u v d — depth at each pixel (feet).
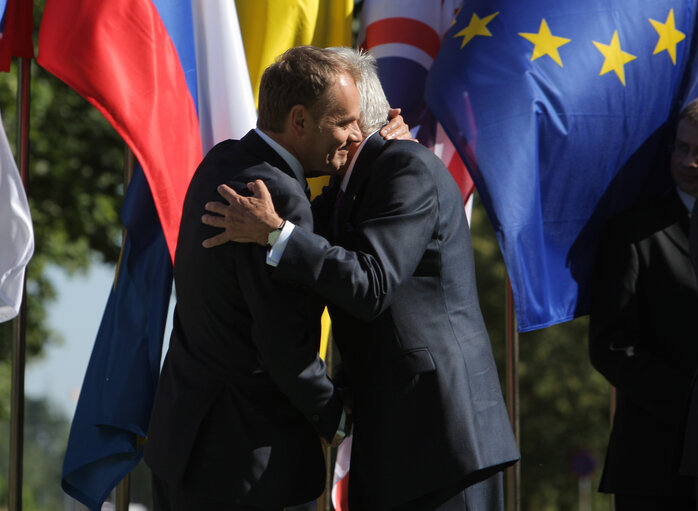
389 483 17.93
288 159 17.98
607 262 23.86
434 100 23.54
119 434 23.35
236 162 17.80
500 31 23.88
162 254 23.82
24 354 23.67
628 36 24.81
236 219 16.83
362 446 18.34
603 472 23.94
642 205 24.29
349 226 18.33
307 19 25.08
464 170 25.63
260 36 24.88
